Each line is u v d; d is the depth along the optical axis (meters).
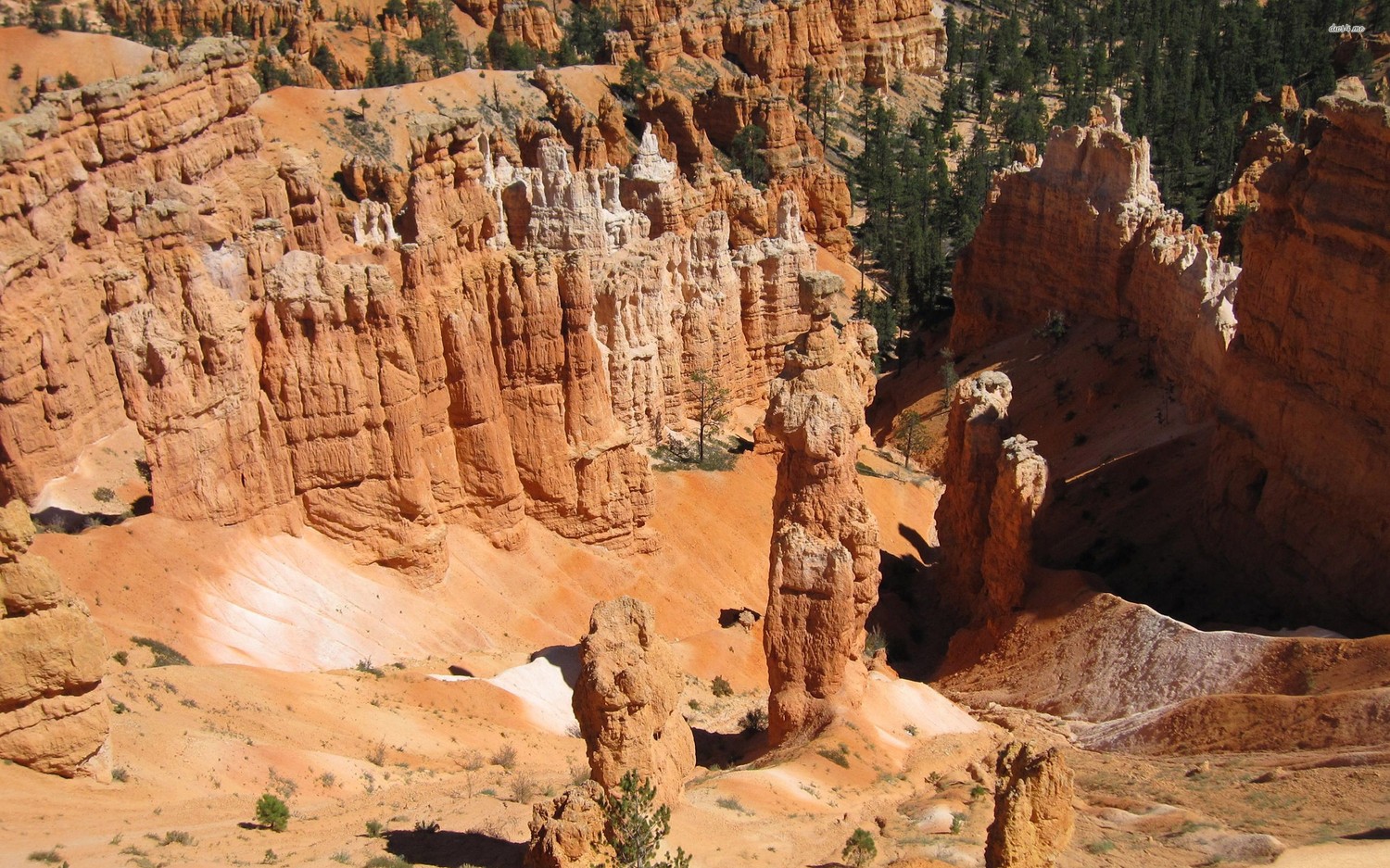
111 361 61.81
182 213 62.12
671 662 42.84
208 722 45.56
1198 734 58.34
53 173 58.09
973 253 136.88
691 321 102.50
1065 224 122.62
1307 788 48.22
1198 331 96.25
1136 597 76.44
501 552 76.25
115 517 59.19
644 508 84.00
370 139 168.88
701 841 39.25
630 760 38.97
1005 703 67.81
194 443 61.09
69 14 193.38
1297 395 73.12
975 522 80.06
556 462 78.88
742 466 97.62
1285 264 75.12
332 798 42.66
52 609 37.94
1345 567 69.12
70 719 38.25
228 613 59.06
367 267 67.62
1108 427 105.06
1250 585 74.12
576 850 32.75
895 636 81.94
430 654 65.19
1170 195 169.50
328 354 66.19
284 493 66.12
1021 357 122.31
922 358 144.62
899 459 117.12
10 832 33.72
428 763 48.94
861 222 195.62
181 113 67.19
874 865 39.53
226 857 34.19
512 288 76.06
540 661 63.62
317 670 58.44
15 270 55.47
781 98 197.62
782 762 50.50
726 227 107.44
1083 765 57.00
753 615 78.88
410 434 69.00
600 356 81.75
